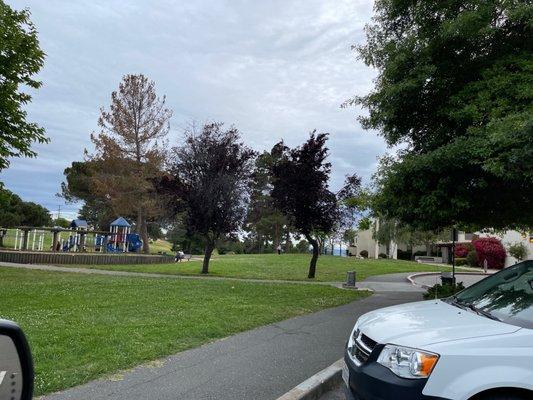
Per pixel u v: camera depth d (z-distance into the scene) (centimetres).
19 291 1254
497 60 1120
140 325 835
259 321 955
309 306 1206
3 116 1569
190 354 690
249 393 547
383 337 427
